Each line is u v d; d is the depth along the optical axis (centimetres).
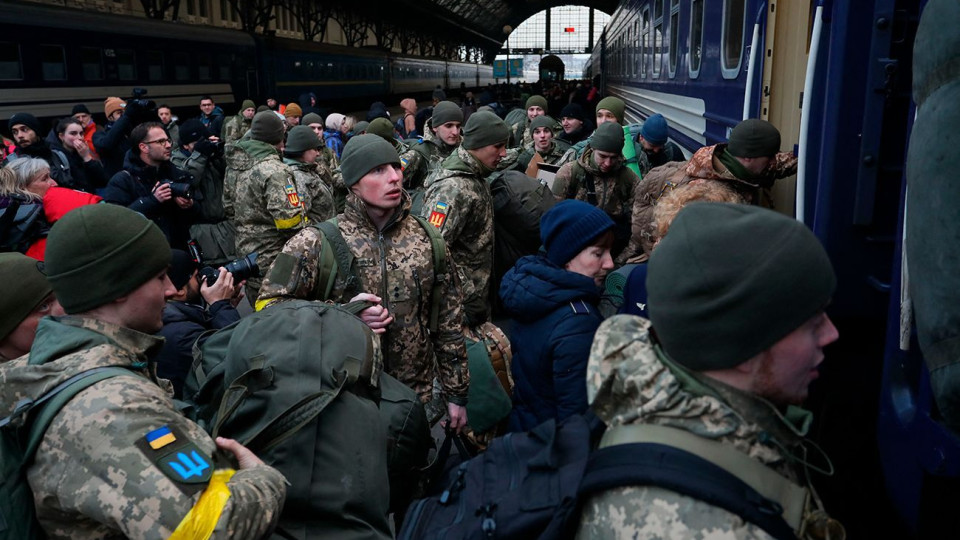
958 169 140
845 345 258
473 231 373
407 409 211
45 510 132
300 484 164
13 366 143
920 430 172
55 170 639
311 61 2341
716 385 93
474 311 380
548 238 227
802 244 90
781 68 336
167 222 495
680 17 649
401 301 268
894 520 244
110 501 126
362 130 864
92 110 1319
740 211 94
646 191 374
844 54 233
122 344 153
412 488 219
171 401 147
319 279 262
